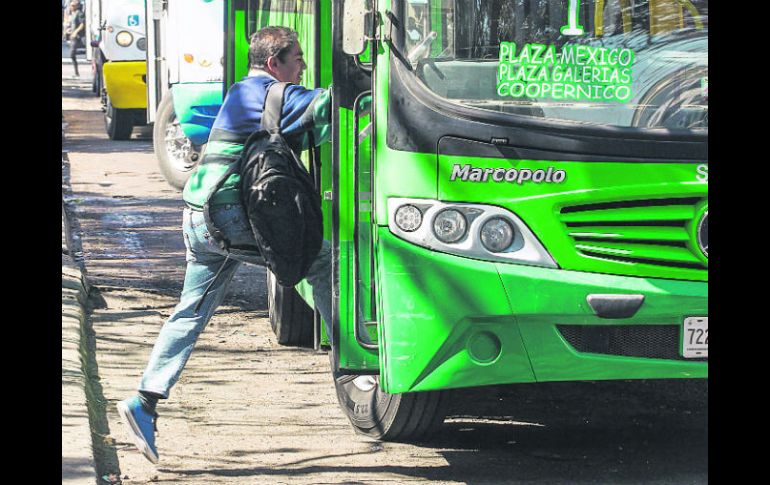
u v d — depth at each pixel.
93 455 12.62
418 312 11.50
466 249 11.46
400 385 11.59
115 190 32.94
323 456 13.20
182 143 31.95
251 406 15.23
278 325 18.28
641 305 11.63
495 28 11.54
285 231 11.84
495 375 11.58
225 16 18.91
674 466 12.90
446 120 11.45
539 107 11.57
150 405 12.28
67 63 81.94
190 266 12.54
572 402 15.59
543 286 11.48
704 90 11.84
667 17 11.78
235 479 12.40
